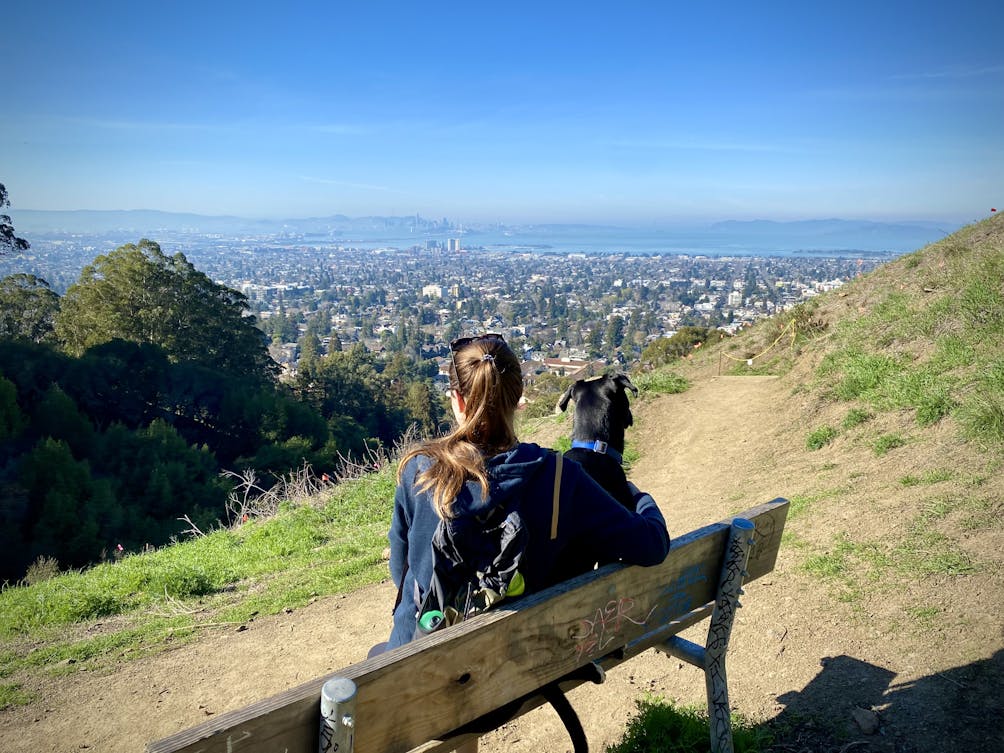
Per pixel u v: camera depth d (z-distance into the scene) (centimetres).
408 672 141
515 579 161
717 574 221
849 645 305
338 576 549
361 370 5862
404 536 179
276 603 502
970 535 369
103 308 4528
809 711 266
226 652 430
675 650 234
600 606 182
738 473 643
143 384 3831
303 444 3538
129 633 470
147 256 4781
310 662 409
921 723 247
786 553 406
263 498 872
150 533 2462
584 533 176
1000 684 256
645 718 264
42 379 3478
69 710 374
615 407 266
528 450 167
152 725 355
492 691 160
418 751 161
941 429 539
